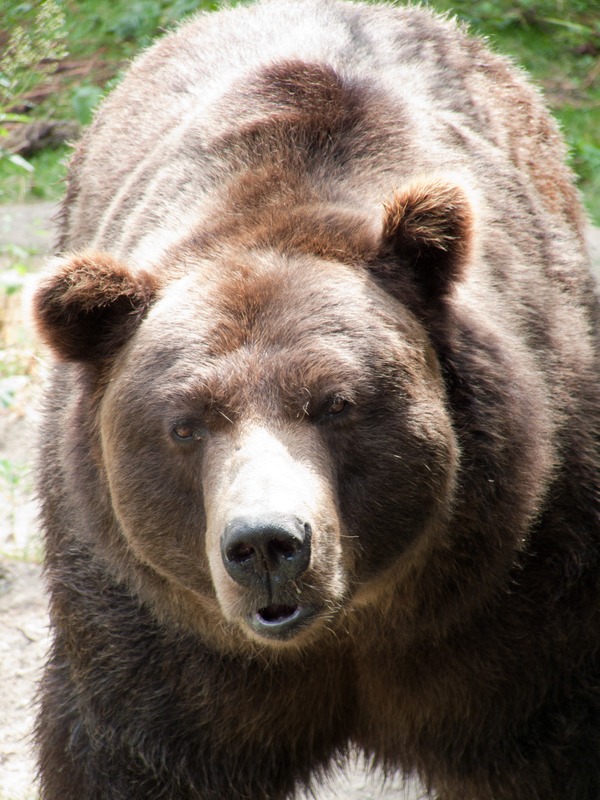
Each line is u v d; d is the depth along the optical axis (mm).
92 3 31125
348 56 11688
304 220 9703
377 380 9008
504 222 11062
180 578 9422
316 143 10469
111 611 10266
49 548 11016
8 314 20281
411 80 11812
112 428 9406
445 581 9766
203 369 8875
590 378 10680
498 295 10289
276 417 8742
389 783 12680
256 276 9258
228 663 10016
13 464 17250
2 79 21406
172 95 12625
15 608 14766
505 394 9641
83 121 25438
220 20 13789
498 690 10312
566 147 15375
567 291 11461
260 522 7836
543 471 9836
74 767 10656
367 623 9977
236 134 10711
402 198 9508
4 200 25328
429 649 10133
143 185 11461
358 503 9086
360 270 9484
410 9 14258
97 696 10398
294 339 8922
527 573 10102
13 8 24500
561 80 28391
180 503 9164
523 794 10742
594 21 30312
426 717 10609
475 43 14234
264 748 10617
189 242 9859
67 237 14945
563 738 10406
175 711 10266
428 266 9633
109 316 9711
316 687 10422
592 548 10234
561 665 10273
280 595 8289
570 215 14055
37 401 12297
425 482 9219
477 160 11461
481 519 9633
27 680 13805
